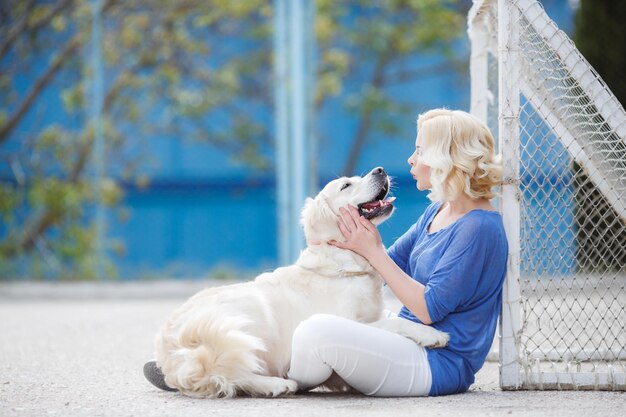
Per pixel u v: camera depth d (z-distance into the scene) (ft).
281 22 50.11
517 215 17.72
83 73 56.03
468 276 16.57
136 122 65.00
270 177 69.51
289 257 49.29
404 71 71.20
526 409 15.64
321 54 67.56
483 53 22.09
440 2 68.39
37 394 18.13
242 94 68.69
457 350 16.96
